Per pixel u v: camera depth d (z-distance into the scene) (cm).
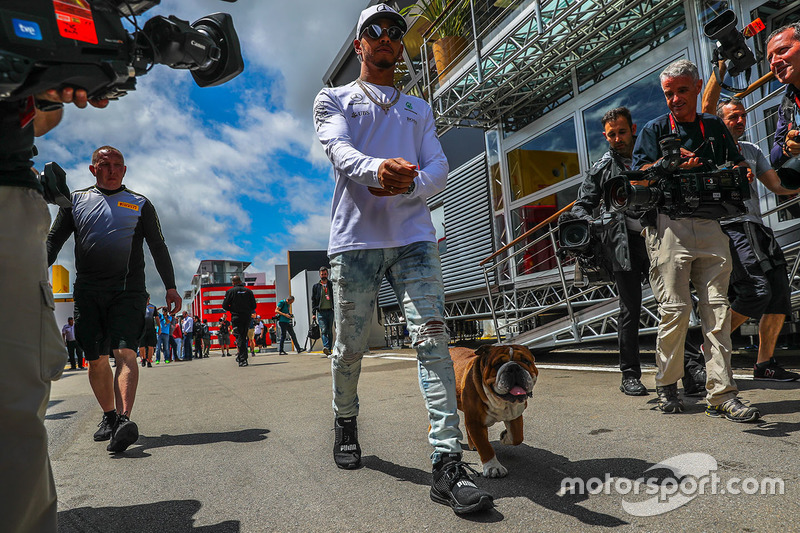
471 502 180
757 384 380
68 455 312
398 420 354
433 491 200
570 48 718
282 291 2891
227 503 213
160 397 583
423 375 216
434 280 226
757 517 163
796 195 385
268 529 183
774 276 375
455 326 1252
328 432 336
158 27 128
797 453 220
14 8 104
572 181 823
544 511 182
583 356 719
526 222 925
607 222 379
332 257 241
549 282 852
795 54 265
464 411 230
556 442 268
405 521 182
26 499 122
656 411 319
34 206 132
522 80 816
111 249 330
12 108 123
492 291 1018
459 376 243
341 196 239
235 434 349
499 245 1006
